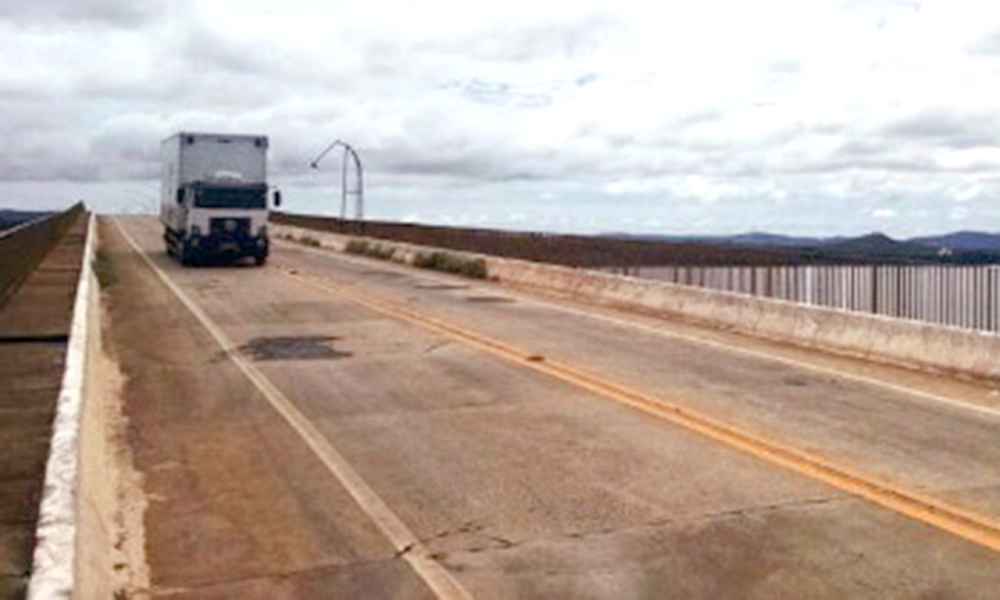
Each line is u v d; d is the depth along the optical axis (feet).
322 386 42.22
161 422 35.40
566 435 32.91
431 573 20.90
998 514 24.12
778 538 22.61
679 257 94.63
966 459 29.37
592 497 25.99
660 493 26.23
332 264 124.67
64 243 132.87
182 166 114.62
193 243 112.88
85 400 29.25
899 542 22.24
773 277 73.67
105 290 85.25
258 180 116.16
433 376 44.42
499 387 41.65
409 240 152.66
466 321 65.26
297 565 21.52
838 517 24.04
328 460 30.12
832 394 39.96
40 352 43.62
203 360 49.19
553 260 111.34
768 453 30.14
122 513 25.14
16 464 25.57
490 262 104.01
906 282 62.85
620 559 21.48
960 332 44.86
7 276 61.26
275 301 77.51
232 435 33.40
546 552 22.00
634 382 42.63
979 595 19.19
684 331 61.16
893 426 33.88
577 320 66.74
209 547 22.68
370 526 24.04
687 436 32.53
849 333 51.62
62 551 16.74
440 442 32.17
